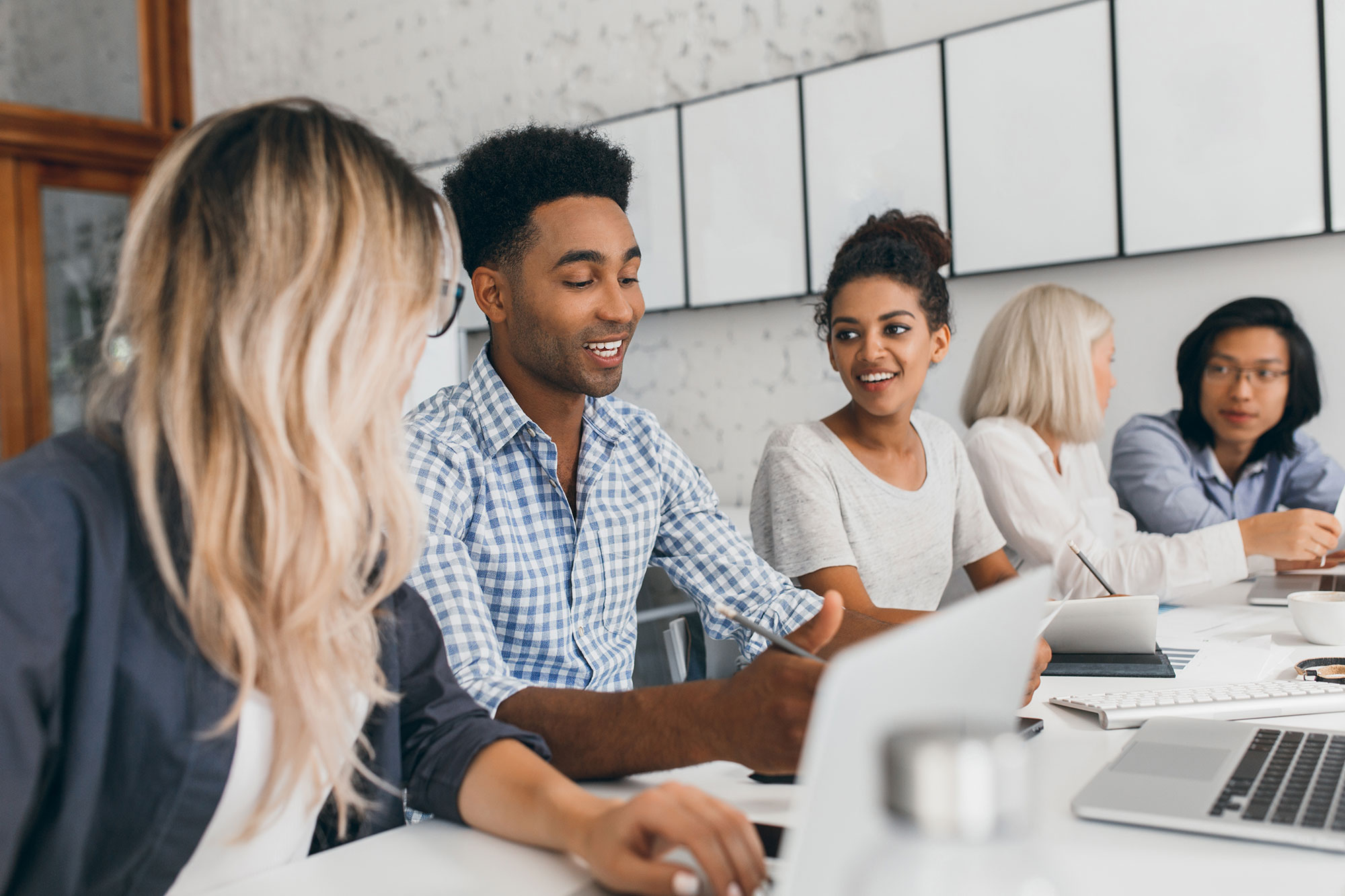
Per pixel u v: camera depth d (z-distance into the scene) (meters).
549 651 1.14
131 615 0.57
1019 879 0.28
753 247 2.55
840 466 1.60
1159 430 2.10
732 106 2.57
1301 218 1.87
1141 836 0.63
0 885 0.51
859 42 2.43
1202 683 1.08
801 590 1.24
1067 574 1.79
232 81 4.10
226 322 0.57
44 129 3.74
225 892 0.61
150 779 0.58
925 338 1.60
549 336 1.12
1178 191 2.00
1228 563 1.63
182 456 0.57
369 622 0.69
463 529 1.07
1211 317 2.03
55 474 0.55
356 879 0.63
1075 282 2.19
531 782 0.69
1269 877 0.57
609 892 0.60
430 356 2.68
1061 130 2.12
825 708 0.34
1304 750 0.75
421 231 0.64
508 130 1.19
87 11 3.96
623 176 1.20
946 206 2.27
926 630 0.39
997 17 2.22
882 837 0.30
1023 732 0.88
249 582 0.59
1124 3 2.03
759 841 0.58
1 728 0.51
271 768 0.62
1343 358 1.90
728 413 2.72
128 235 0.59
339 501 0.59
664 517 1.30
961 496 1.77
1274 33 1.88
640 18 2.83
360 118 0.66
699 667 1.57
